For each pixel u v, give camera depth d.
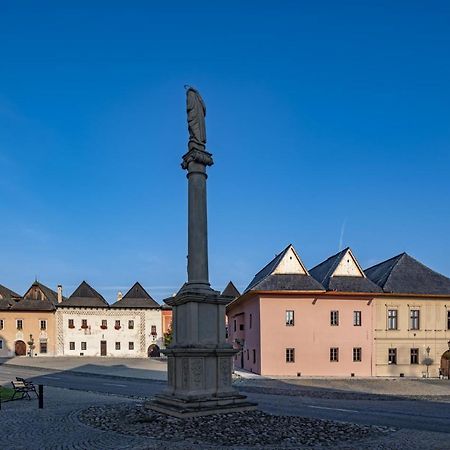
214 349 14.38
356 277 44.47
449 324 44.62
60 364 53.91
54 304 78.19
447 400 24.55
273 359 40.94
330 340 42.06
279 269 43.03
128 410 15.05
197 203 15.71
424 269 46.84
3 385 27.67
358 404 21.48
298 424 12.89
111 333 80.06
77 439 11.34
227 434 11.54
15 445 10.92
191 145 15.98
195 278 15.21
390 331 43.38
